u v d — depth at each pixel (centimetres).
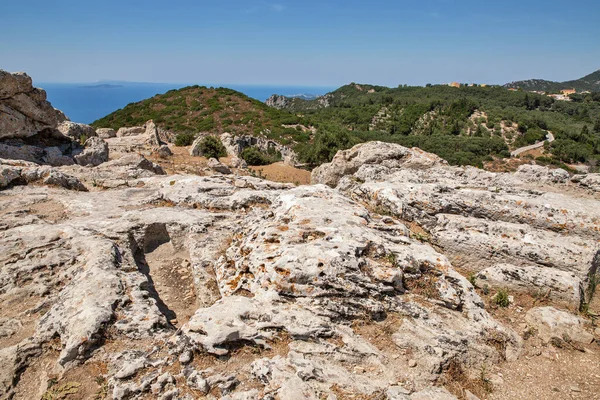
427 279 764
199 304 818
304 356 586
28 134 1981
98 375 576
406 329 662
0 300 721
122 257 873
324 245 746
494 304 865
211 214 1107
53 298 730
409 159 2080
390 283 711
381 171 1712
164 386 543
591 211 1056
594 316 851
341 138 3831
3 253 824
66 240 890
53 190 1283
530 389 637
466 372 640
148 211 1107
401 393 545
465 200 1149
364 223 873
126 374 559
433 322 683
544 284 875
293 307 648
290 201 966
